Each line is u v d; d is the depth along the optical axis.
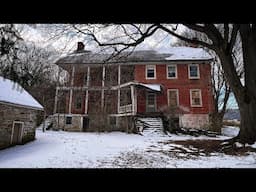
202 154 7.24
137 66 21.12
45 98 25.88
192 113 19.41
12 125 10.89
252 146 7.56
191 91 20.08
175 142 10.95
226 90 22.25
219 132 18.66
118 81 20.66
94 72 22.42
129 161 6.11
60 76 23.81
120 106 20.27
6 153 8.95
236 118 29.64
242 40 8.55
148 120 17.31
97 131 19.56
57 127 20.59
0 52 3.66
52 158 6.74
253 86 8.05
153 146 9.49
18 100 11.61
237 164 5.41
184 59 20.48
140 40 7.69
